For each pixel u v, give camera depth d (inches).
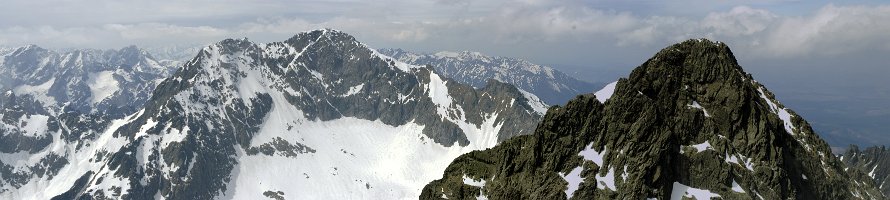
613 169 5940.0
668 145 5866.1
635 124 6048.2
